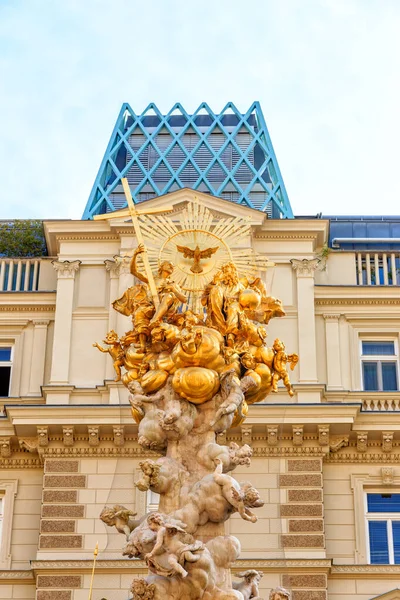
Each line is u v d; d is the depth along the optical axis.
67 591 25.45
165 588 10.51
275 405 26.89
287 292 29.64
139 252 12.55
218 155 34.72
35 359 29.53
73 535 26.52
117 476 13.02
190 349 11.66
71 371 28.69
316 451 27.42
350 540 27.23
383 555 27.28
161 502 11.26
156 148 35.00
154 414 11.68
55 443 27.53
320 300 29.91
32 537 27.34
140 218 13.24
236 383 11.83
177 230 12.85
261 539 12.43
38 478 27.89
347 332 29.81
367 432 27.84
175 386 11.63
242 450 11.47
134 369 12.11
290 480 27.05
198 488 11.01
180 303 12.37
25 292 30.06
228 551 10.81
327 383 29.17
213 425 11.62
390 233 35.09
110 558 12.30
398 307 30.05
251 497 10.82
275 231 30.09
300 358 28.84
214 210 29.81
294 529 26.56
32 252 32.75
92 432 27.28
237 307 12.16
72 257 29.81
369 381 29.58
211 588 10.56
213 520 10.97
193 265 12.66
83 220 30.00
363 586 26.45
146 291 12.55
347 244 34.09
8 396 29.09
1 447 27.91
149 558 10.45
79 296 29.44
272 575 12.39
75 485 27.08
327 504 27.56
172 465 11.34
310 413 27.34
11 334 29.84
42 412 27.47
